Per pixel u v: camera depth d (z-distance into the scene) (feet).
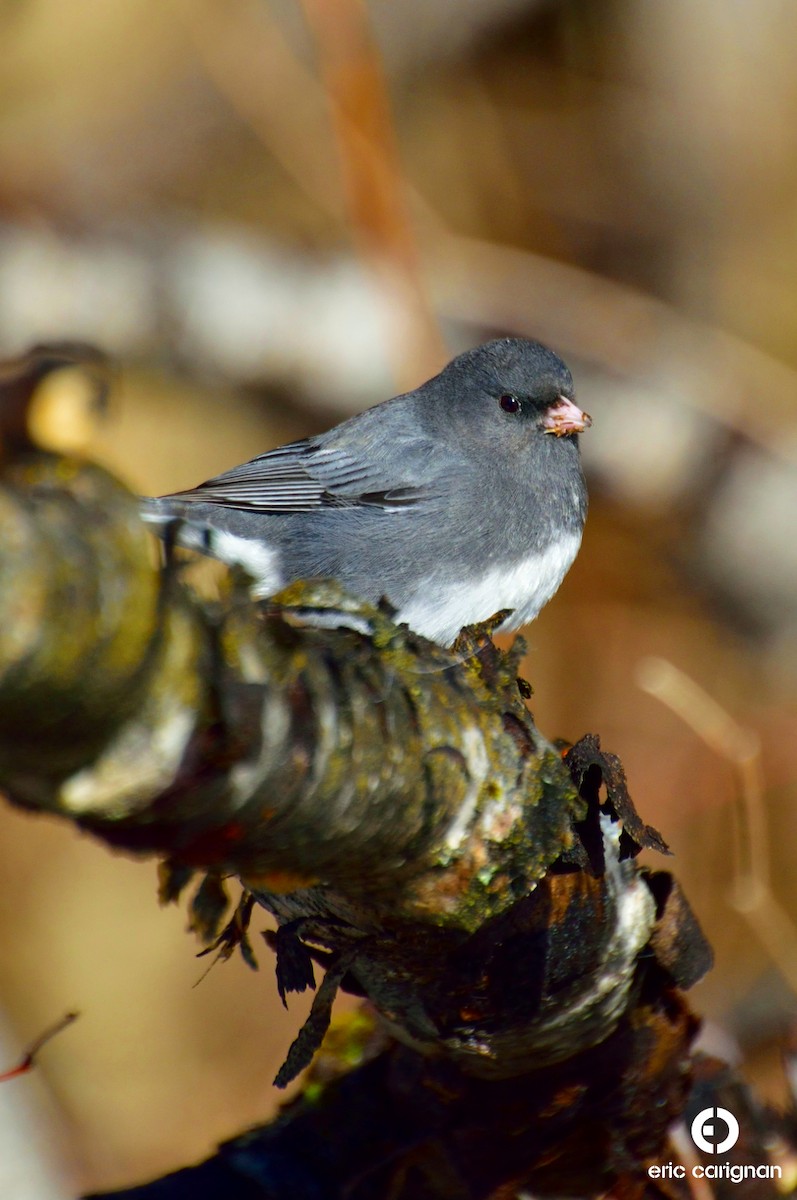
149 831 10.12
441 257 42.52
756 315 52.90
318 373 40.88
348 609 13.23
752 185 53.47
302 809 10.80
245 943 16.72
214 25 44.29
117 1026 41.06
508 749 13.43
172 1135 37.47
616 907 14.69
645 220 53.42
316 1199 17.31
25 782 9.40
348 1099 17.85
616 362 41.22
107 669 8.73
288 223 51.31
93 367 9.00
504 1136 16.87
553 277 43.45
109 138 50.39
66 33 51.37
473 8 52.39
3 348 39.42
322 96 44.68
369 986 15.34
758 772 39.24
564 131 53.67
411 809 12.09
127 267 40.19
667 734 42.55
